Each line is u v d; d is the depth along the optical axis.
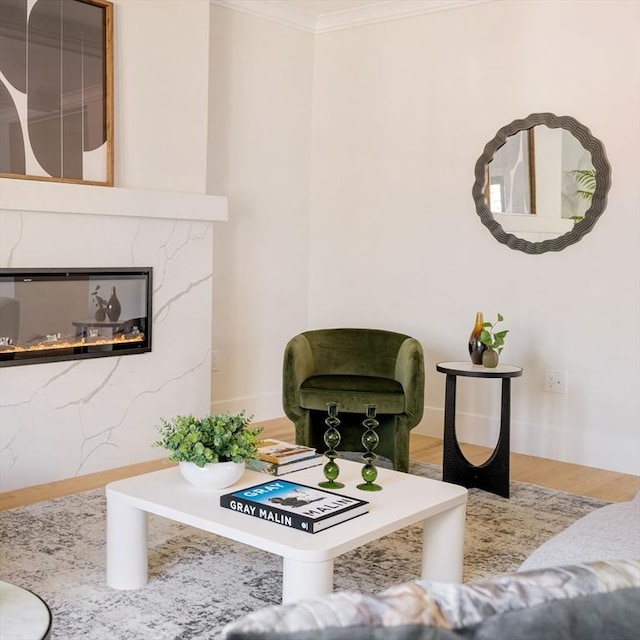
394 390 4.03
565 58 4.39
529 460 4.50
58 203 3.67
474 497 3.72
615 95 4.23
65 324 3.79
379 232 5.21
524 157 4.54
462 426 4.88
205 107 4.38
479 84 4.73
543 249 4.48
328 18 5.32
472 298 4.82
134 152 4.05
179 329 4.32
